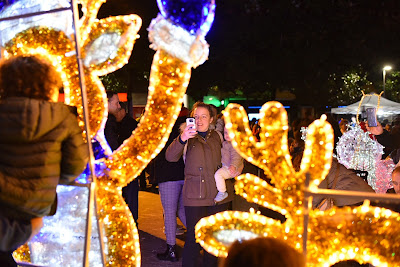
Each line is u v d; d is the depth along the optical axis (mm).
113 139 5820
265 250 1657
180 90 2957
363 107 12312
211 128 5109
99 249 3125
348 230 2789
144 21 13781
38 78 2695
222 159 4820
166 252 6266
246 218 2930
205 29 2863
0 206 2549
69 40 3061
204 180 4801
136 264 3133
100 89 3084
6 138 2551
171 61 2932
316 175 2787
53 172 2592
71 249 3170
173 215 6188
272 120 2848
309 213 2777
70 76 3100
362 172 5070
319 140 2773
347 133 5457
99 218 3105
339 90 22203
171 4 2854
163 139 3021
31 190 2531
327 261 2824
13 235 2588
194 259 4852
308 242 2830
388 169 5352
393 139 9625
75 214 3115
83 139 2902
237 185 2932
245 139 2877
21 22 3156
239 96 25391
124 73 17625
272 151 2852
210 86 18281
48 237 3215
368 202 2750
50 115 2594
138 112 17453
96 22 3033
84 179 3049
